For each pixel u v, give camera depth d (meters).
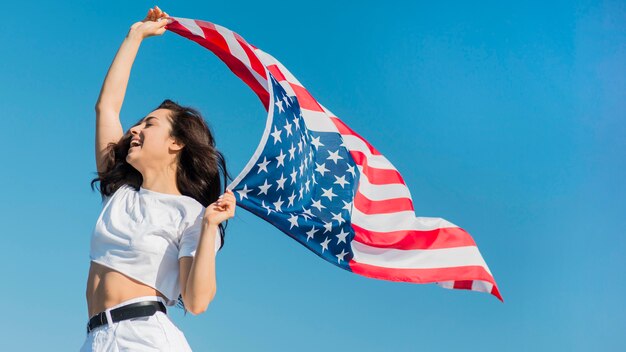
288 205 6.26
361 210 7.45
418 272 7.32
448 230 7.50
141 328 4.21
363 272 7.15
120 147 4.92
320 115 7.32
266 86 6.70
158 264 4.37
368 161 7.71
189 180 4.89
